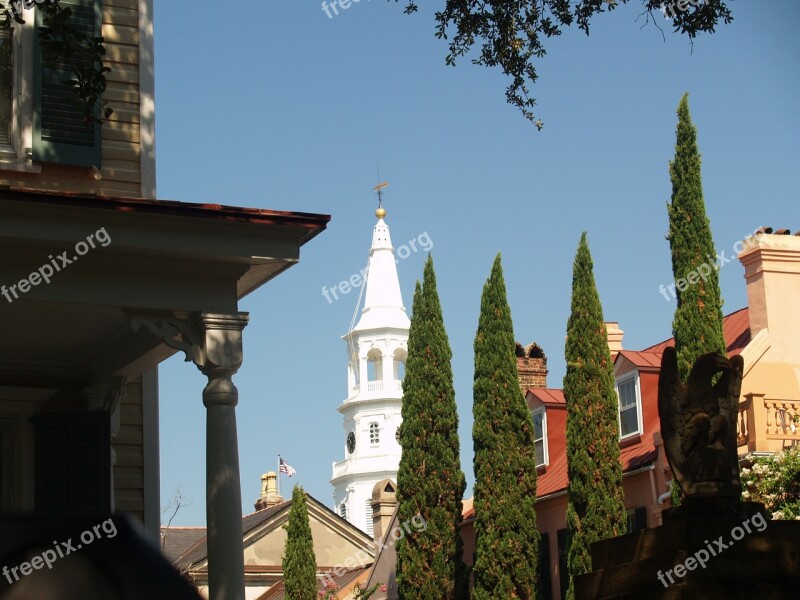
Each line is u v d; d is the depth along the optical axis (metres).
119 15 12.25
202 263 9.39
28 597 0.92
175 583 0.95
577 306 24.33
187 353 9.34
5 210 8.65
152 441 11.71
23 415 11.20
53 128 11.30
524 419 25.89
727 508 9.88
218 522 8.95
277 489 60.09
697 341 21.36
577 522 23.45
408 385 27.42
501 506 25.28
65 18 9.67
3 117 11.28
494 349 26.16
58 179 11.45
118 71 12.09
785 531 9.80
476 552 25.55
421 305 27.86
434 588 26.08
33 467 11.02
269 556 46.56
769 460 18.61
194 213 9.04
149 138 12.09
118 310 9.37
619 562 10.30
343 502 113.25
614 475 23.52
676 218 22.05
